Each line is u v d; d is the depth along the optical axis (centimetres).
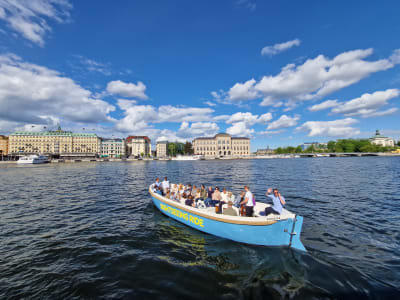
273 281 577
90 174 3909
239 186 2206
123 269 646
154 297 522
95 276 612
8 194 1873
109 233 934
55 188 2217
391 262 654
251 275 606
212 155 13550
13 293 537
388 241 802
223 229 836
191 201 1062
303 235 866
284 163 6975
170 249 775
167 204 1122
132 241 848
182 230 960
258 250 749
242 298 513
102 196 1772
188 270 637
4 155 12281
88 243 832
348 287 545
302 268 634
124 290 549
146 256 725
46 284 574
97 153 13525
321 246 768
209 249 770
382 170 3538
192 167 5956
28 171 4709
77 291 546
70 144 13275
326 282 566
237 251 749
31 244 823
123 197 1731
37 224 1059
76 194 1867
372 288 538
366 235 861
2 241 852
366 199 1468
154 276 608
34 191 2030
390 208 1238
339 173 3234
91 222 1089
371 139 18288
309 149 15175
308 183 2286
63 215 1217
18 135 12575
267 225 740
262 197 1641
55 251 765
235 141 15062
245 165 6309
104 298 520
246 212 891
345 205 1323
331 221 1030
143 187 2286
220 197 1055
